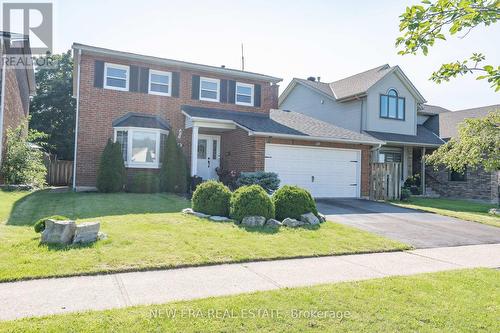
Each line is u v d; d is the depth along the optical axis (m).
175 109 16.84
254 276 5.54
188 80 17.19
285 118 18.84
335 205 13.98
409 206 14.73
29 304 4.16
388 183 16.52
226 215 9.67
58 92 33.28
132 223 8.29
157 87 16.67
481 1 3.47
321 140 15.73
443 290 4.99
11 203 10.76
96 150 15.35
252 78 18.50
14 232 7.11
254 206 9.05
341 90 24.00
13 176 15.23
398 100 22.55
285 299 4.46
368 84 21.97
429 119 26.48
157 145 15.77
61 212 9.61
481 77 3.72
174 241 7.00
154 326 3.60
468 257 7.34
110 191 14.53
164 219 8.94
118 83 15.96
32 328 3.47
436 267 6.46
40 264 5.41
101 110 15.51
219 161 17.77
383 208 13.74
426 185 23.44
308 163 15.86
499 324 3.93
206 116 15.98
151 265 5.73
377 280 5.42
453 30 3.60
